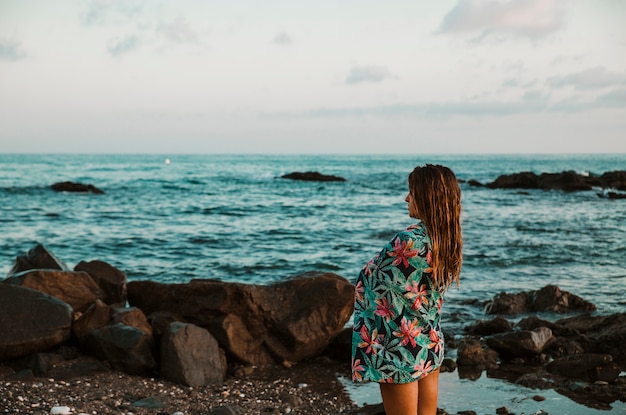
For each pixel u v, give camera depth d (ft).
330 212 90.02
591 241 57.47
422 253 10.19
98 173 215.10
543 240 58.03
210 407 17.71
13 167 263.70
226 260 47.83
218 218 80.02
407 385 10.34
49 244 55.21
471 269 43.37
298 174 180.14
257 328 22.98
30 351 20.11
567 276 41.14
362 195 126.52
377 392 19.86
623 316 26.45
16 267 26.96
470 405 18.65
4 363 19.90
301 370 22.18
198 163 378.73
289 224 73.46
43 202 98.73
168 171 241.76
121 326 21.13
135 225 70.90
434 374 11.01
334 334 23.50
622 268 43.96
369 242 58.08
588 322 27.25
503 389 20.12
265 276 42.01
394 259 10.26
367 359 10.44
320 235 63.05
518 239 58.75
